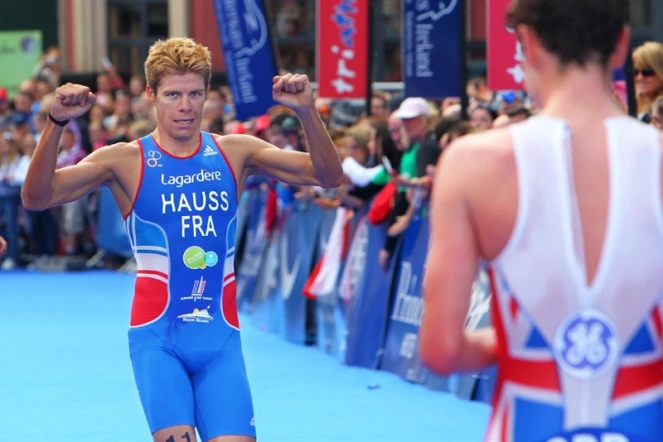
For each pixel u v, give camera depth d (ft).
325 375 37.93
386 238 37.86
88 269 79.15
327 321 43.52
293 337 46.75
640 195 10.19
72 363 41.01
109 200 76.13
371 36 46.52
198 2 101.19
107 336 48.14
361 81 46.52
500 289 10.43
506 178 10.23
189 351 17.99
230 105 64.85
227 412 17.38
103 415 31.68
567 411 10.17
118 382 37.01
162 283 18.22
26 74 94.63
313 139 17.71
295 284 47.09
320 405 32.65
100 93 81.97
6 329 50.52
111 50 104.88
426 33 38.68
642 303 10.19
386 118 46.09
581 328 10.13
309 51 97.91
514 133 10.40
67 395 34.76
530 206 10.14
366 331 39.37
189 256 18.25
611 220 10.14
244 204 58.65
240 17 48.78
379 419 30.48
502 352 10.53
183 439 17.07
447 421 29.99
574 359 10.16
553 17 10.42
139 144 18.65
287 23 97.91
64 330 50.03
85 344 45.75
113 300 61.67
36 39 94.53
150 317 18.13
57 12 104.37
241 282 58.13
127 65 104.78
